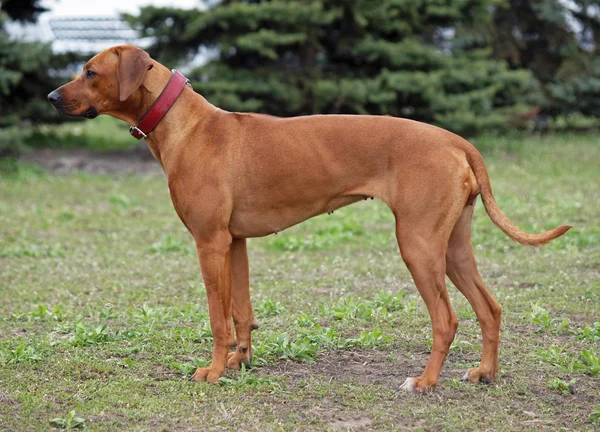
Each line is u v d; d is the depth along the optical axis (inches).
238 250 182.7
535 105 785.6
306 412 156.9
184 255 327.0
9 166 570.9
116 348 197.9
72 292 264.8
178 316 231.9
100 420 151.7
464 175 164.6
